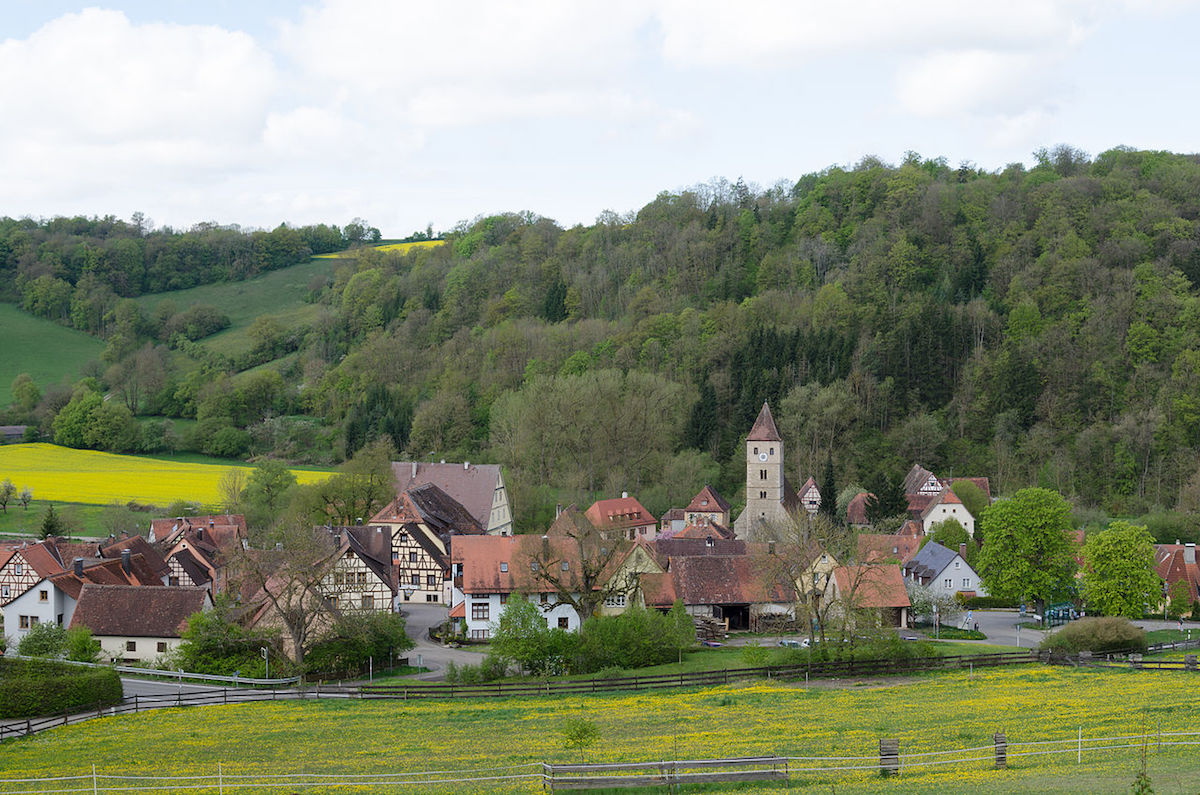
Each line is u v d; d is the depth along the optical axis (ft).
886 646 260.42
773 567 291.99
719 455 595.47
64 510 495.82
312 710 223.92
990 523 356.38
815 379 623.36
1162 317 642.22
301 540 274.98
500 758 173.58
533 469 556.92
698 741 182.09
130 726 211.20
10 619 313.12
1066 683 232.53
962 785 141.18
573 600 307.99
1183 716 186.19
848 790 141.28
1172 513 492.54
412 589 400.88
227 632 270.05
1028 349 640.17
